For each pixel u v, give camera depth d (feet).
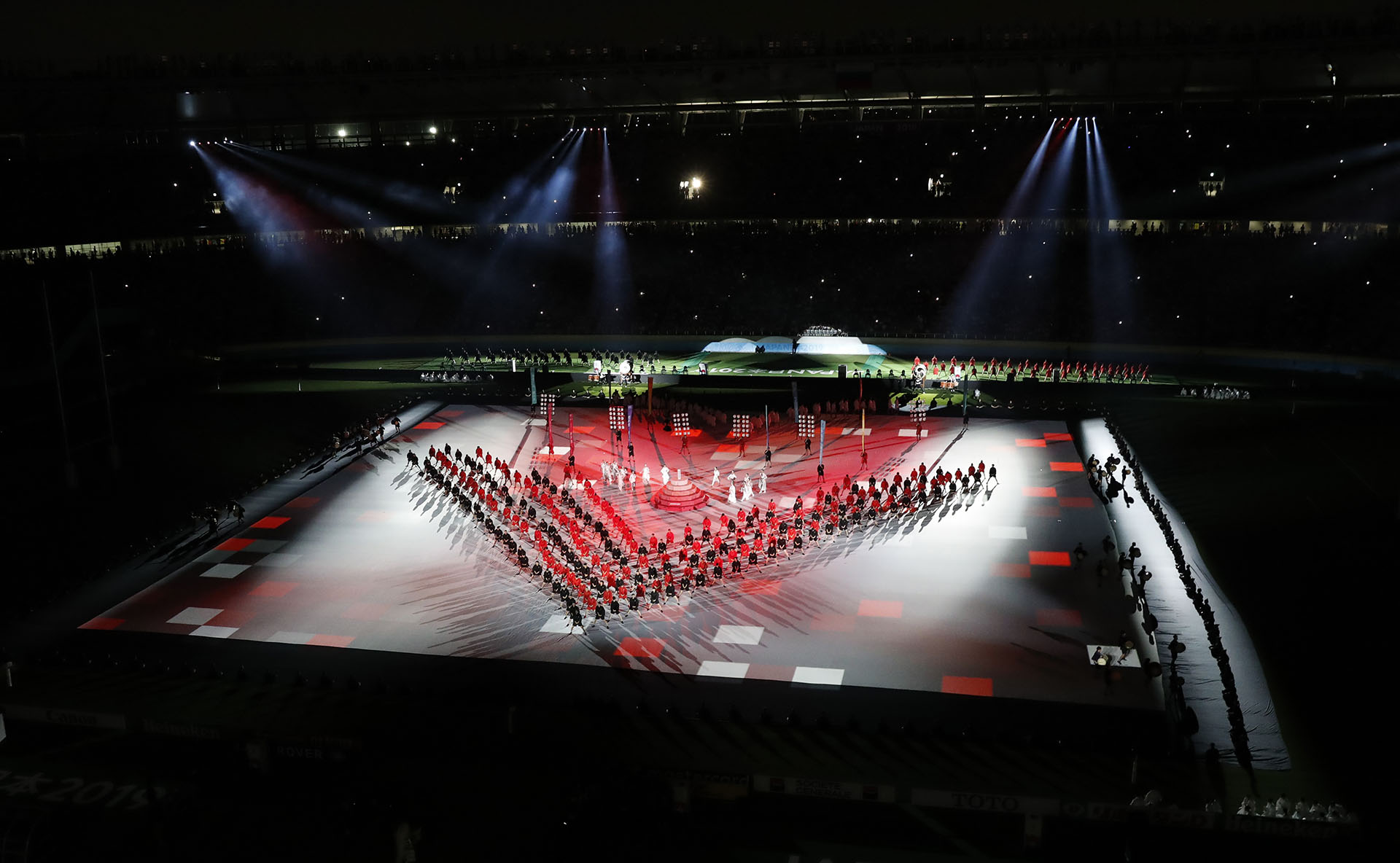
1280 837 109.70
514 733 131.85
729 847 110.42
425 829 112.57
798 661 151.53
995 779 119.85
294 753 129.08
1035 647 154.20
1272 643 153.28
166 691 143.54
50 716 138.21
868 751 126.31
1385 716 130.93
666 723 133.80
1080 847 110.42
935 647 154.81
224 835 112.27
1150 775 120.16
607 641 159.12
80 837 112.57
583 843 110.32
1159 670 142.00
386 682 147.23
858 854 109.29
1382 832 109.60
